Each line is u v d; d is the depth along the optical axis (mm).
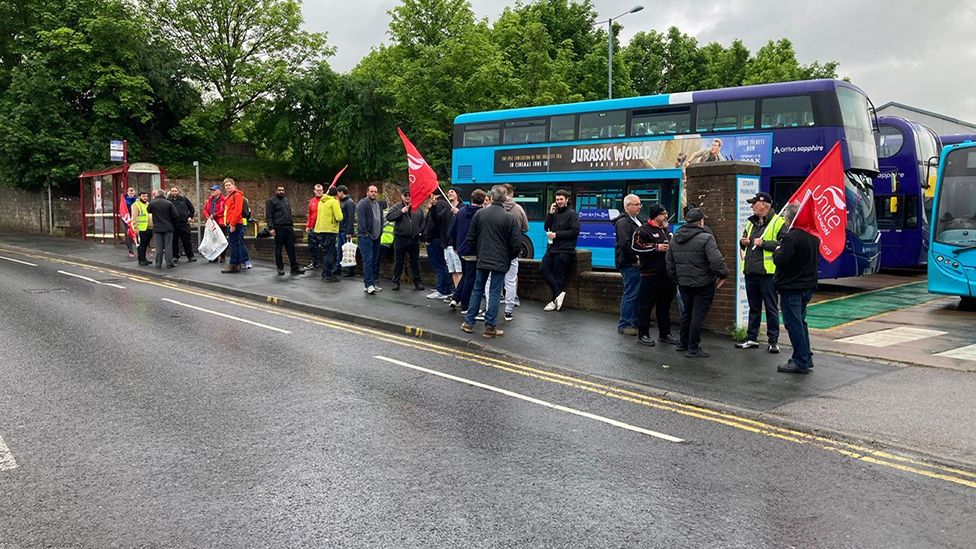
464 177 20062
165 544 3814
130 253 19641
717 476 4945
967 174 13094
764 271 8953
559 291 11695
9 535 3896
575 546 3865
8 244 23656
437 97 33281
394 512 4254
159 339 9273
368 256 13211
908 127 19812
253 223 29406
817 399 6918
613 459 5250
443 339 9727
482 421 6121
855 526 4168
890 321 11891
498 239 9586
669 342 9602
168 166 36688
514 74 34906
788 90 15031
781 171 14938
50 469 4844
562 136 18234
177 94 36312
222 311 11672
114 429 5691
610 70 30797
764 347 9375
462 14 35625
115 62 32969
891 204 19547
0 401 6406
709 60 42594
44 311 11164
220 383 7180
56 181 29812
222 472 4836
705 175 10227
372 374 7746
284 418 6066
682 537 3994
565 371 8000
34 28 30844
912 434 5852
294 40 40344
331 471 4891
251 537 3904
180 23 38219
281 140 40312
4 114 29547
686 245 8602
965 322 11727
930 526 4180
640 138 16875
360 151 39375
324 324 10836
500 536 3967
